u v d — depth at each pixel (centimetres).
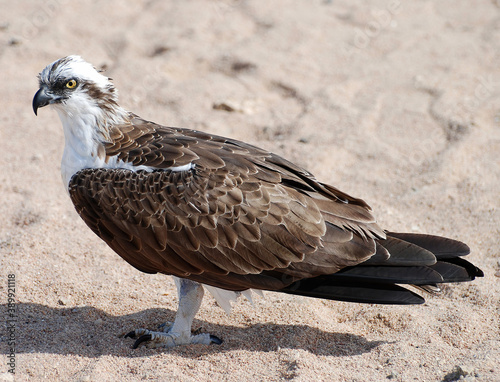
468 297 1127
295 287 1001
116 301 1143
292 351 990
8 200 1412
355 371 954
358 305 1138
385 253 988
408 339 1027
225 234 987
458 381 905
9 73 1944
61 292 1151
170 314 1118
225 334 1069
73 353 1002
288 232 984
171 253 1009
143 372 958
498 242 1270
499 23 2125
